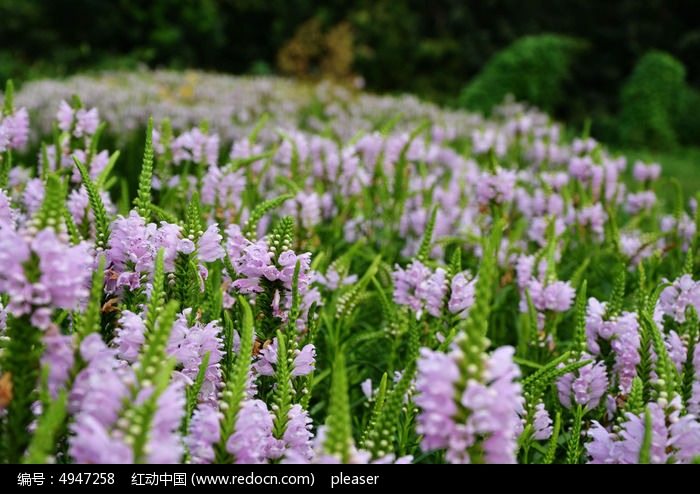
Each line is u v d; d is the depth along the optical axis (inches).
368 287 187.6
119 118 394.0
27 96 429.1
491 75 945.5
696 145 994.1
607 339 114.7
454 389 59.8
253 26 1163.9
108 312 92.4
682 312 119.0
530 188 290.0
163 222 98.3
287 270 97.3
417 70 1133.1
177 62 983.6
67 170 151.4
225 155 277.9
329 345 133.1
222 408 71.1
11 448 67.2
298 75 994.1
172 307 62.9
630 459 80.5
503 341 172.1
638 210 267.6
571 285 163.2
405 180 227.9
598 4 1176.2
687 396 99.1
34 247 62.9
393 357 134.6
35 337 65.9
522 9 1229.1
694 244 182.4
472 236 187.2
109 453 57.0
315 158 250.8
